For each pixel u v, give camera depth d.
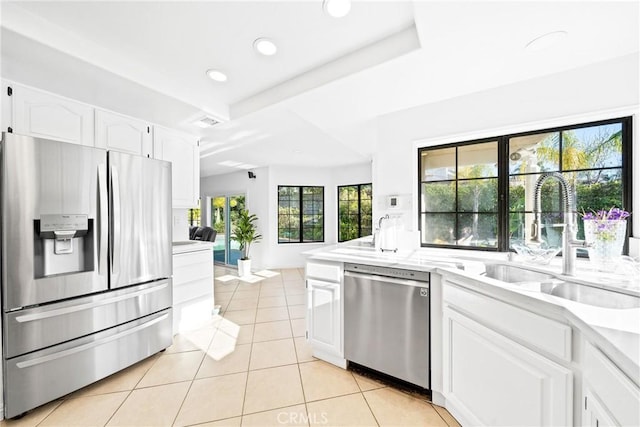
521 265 1.65
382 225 2.37
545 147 1.94
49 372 1.58
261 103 2.25
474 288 1.35
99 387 1.78
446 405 1.56
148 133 2.56
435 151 2.39
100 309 1.81
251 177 5.86
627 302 1.16
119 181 1.92
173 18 1.37
